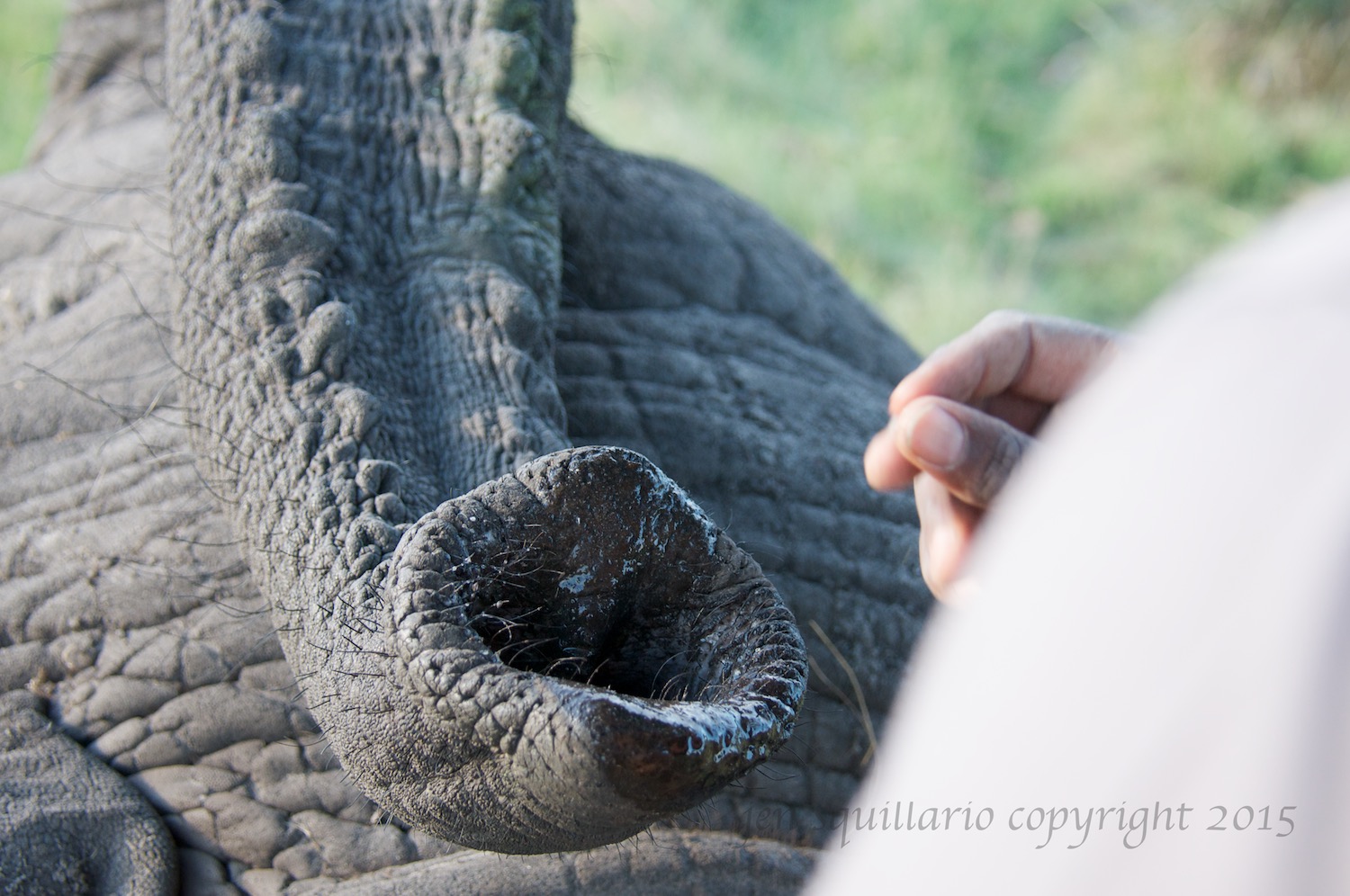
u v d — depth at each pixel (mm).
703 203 2217
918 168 6477
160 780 1582
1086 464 460
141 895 1480
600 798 874
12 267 2021
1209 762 395
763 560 1810
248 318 1414
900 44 7414
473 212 1604
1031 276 5949
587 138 2219
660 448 1817
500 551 1019
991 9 7691
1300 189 6438
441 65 1688
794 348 2107
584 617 1049
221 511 1507
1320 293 441
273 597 1281
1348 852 364
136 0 2492
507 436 1392
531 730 893
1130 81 7094
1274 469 411
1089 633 425
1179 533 419
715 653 1065
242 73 1595
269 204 1484
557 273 1680
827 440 1954
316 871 1545
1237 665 397
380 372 1427
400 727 1000
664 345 1957
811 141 6582
